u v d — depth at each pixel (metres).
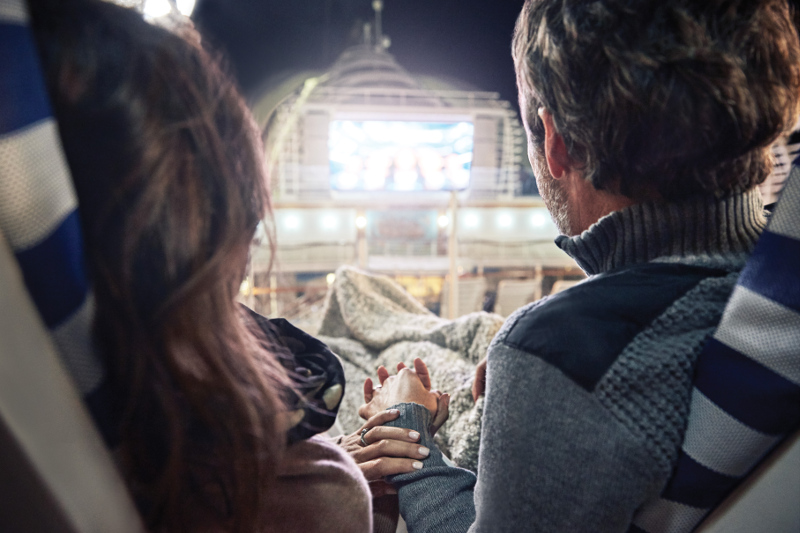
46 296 0.26
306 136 7.11
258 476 0.35
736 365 0.37
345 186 7.13
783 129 0.44
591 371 0.42
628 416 0.40
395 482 0.72
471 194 7.64
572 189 0.54
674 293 0.44
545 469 0.43
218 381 0.32
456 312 6.04
